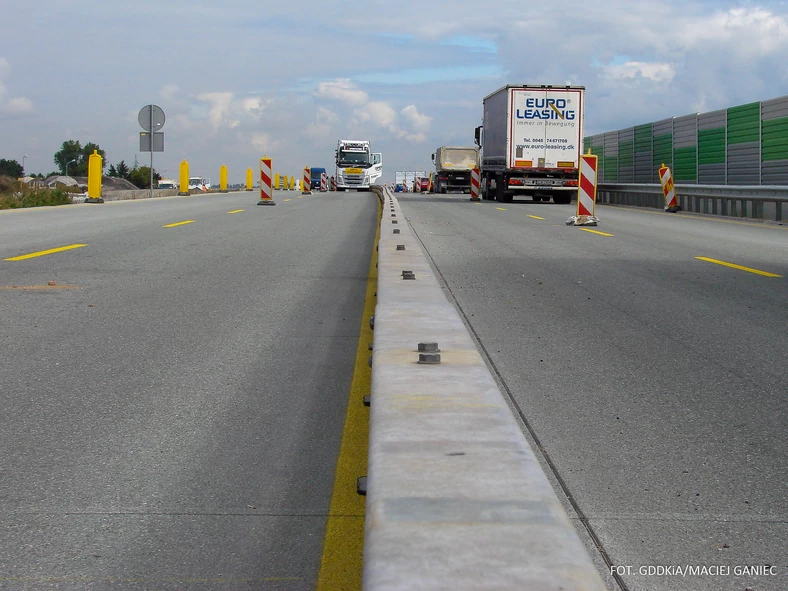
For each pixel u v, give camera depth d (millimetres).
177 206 27641
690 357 6840
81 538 3432
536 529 2375
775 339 7562
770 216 22859
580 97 33188
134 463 4312
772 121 27172
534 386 5879
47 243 14414
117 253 13203
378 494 2625
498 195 36125
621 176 41938
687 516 3715
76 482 4051
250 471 4203
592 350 7020
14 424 4941
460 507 2523
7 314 8273
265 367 6309
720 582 3104
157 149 34312
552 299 9547
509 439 3146
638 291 10188
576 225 20922
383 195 36906
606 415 5227
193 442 4637
